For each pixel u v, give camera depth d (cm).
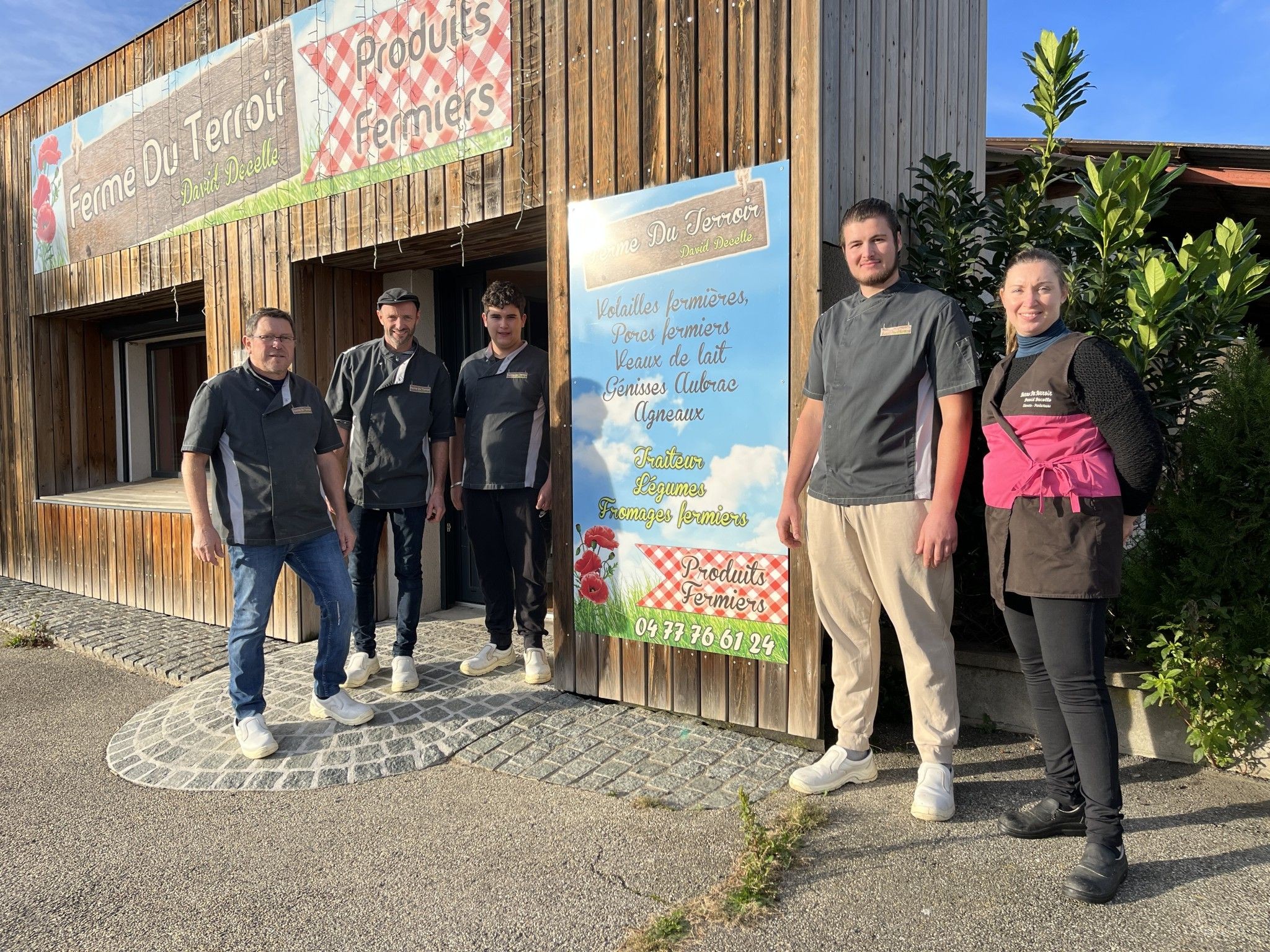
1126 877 246
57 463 795
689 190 365
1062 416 245
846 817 289
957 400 272
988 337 381
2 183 798
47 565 779
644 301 381
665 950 221
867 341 289
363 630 438
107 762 376
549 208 414
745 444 354
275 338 366
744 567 357
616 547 394
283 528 365
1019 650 270
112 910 253
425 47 465
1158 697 312
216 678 472
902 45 415
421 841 287
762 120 346
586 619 405
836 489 298
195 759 361
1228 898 235
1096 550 240
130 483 816
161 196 633
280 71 540
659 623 383
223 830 302
